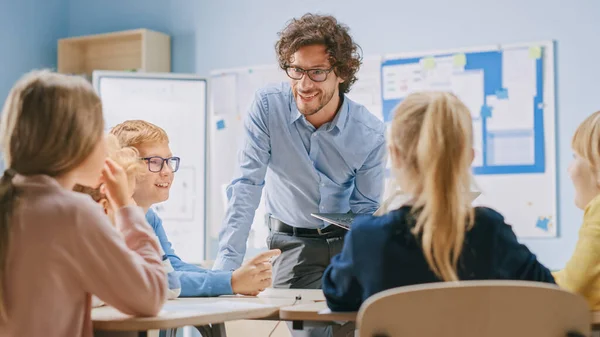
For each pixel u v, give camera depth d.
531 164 3.69
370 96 4.01
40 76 1.45
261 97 2.52
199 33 4.48
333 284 1.47
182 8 4.54
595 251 1.63
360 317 1.24
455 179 1.41
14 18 4.57
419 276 1.39
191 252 4.20
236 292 1.96
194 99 4.25
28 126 1.41
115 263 1.39
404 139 1.45
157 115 4.22
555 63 3.65
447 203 1.40
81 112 1.42
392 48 3.97
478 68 3.79
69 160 1.42
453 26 3.84
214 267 2.38
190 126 4.24
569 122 3.63
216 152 4.37
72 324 1.39
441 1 3.87
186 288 1.93
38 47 4.71
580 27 3.61
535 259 1.48
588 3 3.60
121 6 4.73
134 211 1.57
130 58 4.63
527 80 3.70
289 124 2.48
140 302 1.41
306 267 2.51
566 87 3.63
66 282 1.38
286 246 2.55
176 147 4.22
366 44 4.03
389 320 1.24
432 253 1.39
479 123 3.78
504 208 3.73
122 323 1.38
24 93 1.43
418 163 1.42
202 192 4.22
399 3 3.96
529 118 3.69
